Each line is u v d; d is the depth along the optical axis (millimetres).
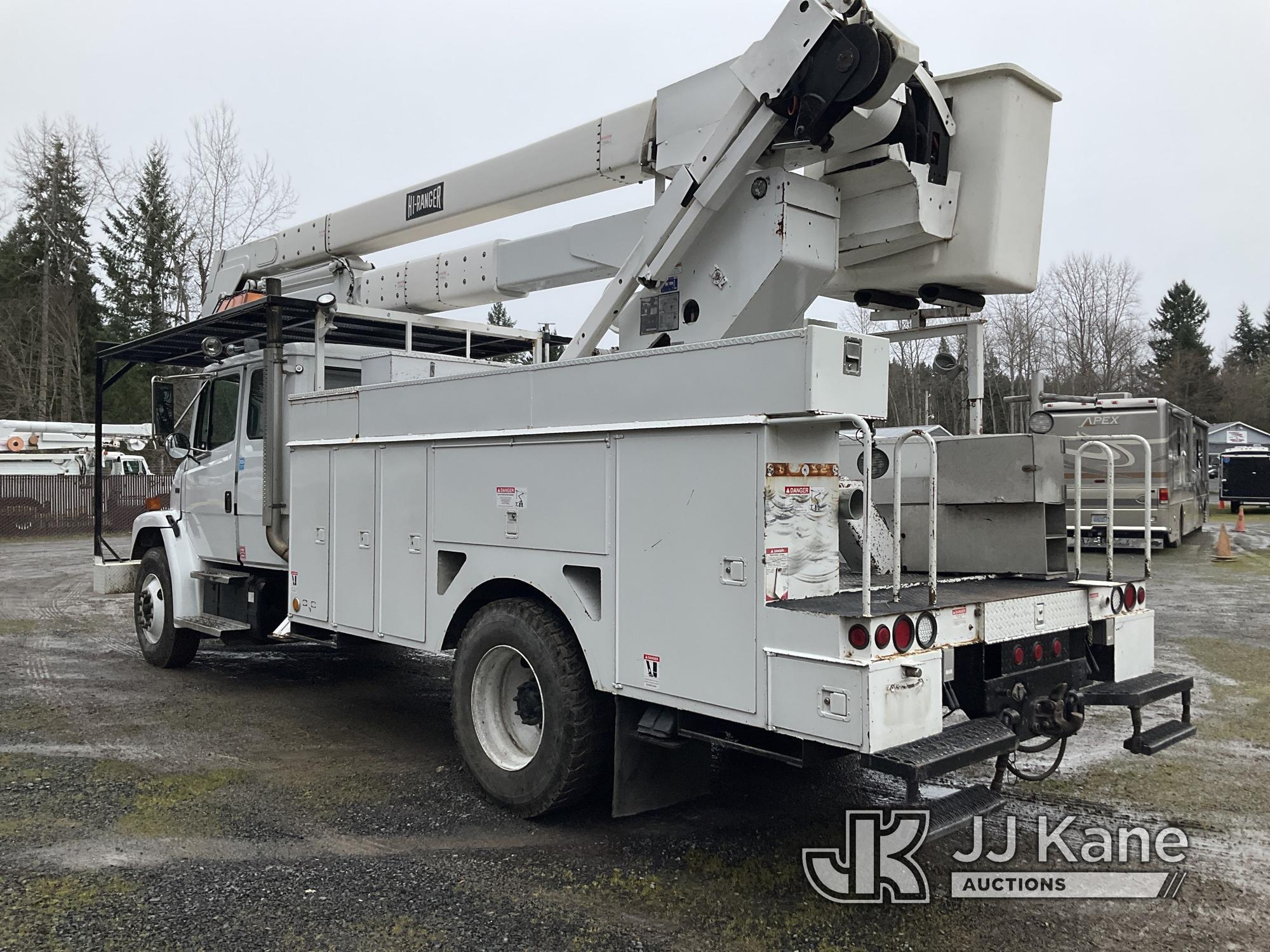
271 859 3775
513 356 7988
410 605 4773
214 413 6941
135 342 7410
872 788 4754
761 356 3170
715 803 4492
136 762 5059
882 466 4418
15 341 38531
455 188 5805
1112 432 16109
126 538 22234
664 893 3486
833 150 4125
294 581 5684
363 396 5109
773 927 3238
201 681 7105
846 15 3688
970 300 4477
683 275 4383
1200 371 63344
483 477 4316
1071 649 3898
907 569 4684
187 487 7215
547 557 3984
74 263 41000
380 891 3477
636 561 3582
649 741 3650
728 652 3246
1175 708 6383
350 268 7070
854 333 3176
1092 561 14266
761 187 4051
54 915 3271
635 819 4266
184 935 3129
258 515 6242
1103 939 3182
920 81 4008
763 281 4059
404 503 4816
